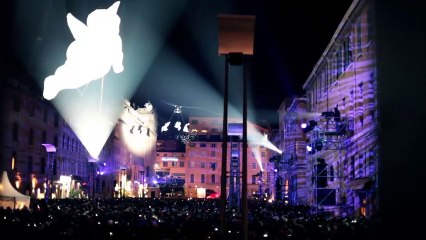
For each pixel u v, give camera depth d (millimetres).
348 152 37469
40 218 23906
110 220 23266
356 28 34938
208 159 129875
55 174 63781
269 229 20312
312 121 41469
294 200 62031
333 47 43250
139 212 30234
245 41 14836
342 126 38375
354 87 35375
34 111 57219
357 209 33781
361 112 34062
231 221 23594
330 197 38250
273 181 85188
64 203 42344
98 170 82125
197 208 38062
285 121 77375
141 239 18859
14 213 25938
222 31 14789
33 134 57094
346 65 39375
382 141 15719
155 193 123000
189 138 120188
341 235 18656
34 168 57531
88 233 20312
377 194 15195
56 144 64438
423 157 15266
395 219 14523
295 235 18891
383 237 14469
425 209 14539
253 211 34469
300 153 63031
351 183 33500
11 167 51500
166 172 133375
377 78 16375
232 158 43625
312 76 54562
